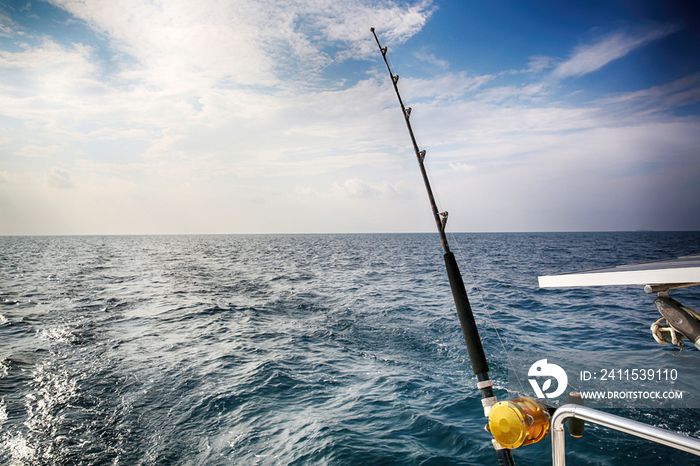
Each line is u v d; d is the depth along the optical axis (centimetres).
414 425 673
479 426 663
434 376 903
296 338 1266
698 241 8562
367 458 580
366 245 9362
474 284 2353
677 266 116
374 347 1152
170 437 659
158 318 1616
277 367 979
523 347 966
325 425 676
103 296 2189
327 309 1755
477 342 191
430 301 1928
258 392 826
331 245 9425
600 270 143
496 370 904
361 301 1952
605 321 1260
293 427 678
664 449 542
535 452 568
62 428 688
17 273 3344
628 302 1623
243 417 719
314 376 918
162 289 2458
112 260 4962
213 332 1366
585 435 586
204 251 7088
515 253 5191
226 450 619
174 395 820
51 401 795
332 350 1129
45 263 4391
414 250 7006
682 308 126
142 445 638
